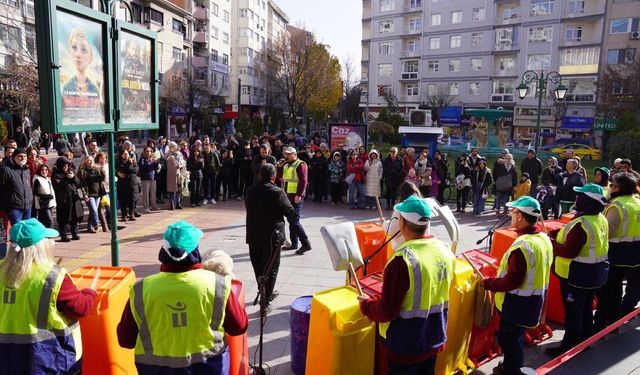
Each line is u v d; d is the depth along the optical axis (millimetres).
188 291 2410
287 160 8000
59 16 3578
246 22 59188
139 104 4914
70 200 8344
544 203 11500
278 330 4953
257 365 4180
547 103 47000
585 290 4406
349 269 3529
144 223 10055
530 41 48469
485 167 12203
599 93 39344
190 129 39094
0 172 7543
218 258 3387
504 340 3785
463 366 4039
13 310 2623
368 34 62625
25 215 7953
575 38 46031
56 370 2725
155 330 2393
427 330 2992
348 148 15211
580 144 34750
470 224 11078
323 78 52000
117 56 4367
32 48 19656
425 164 12648
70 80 3744
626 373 4305
